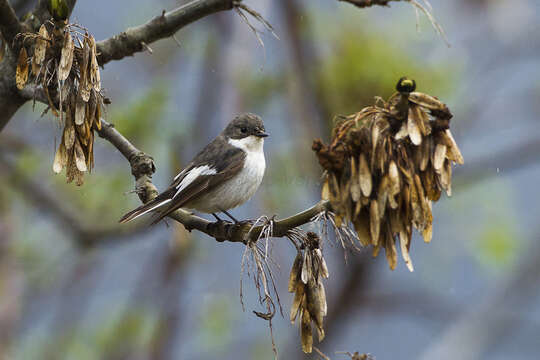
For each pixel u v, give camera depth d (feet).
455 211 46.96
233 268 44.96
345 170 16.42
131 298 43.70
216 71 37.78
